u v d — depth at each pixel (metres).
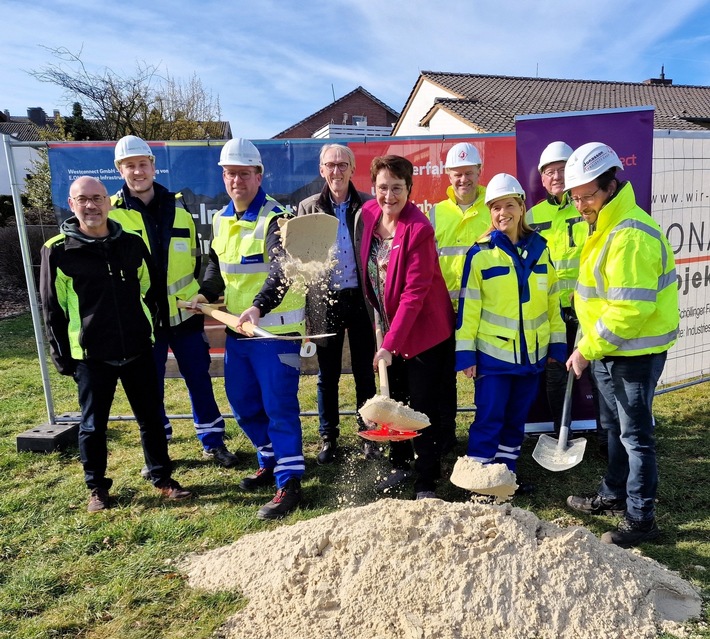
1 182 31.11
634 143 4.10
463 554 2.50
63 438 4.73
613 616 2.35
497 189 3.28
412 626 2.29
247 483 3.91
